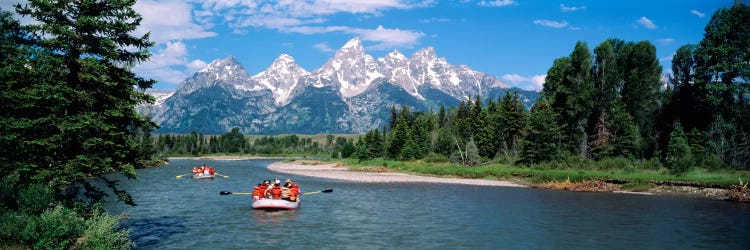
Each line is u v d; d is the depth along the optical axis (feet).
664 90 248.73
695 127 196.85
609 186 147.74
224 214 94.32
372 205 110.42
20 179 55.01
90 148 58.49
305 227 80.43
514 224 84.12
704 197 127.13
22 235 46.01
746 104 193.26
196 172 199.72
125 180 178.29
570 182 161.48
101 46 58.13
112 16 60.70
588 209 103.96
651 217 92.12
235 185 162.61
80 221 51.11
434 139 325.21
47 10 56.34
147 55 61.57
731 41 193.36
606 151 216.74
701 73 204.33
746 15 190.08
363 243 67.92
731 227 81.35
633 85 240.73
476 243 68.39
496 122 277.03
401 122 348.18
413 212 98.63
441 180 193.06
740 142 181.27
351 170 274.98
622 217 92.22
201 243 66.59
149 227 78.64
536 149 220.02
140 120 61.77
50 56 54.65
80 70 58.03
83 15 57.82
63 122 55.06
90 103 57.88
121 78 60.23
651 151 223.51
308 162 385.50
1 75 52.95
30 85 55.31
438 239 70.95
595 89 238.68
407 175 226.38
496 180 193.57
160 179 187.93
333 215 94.17
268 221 86.22
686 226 82.33
